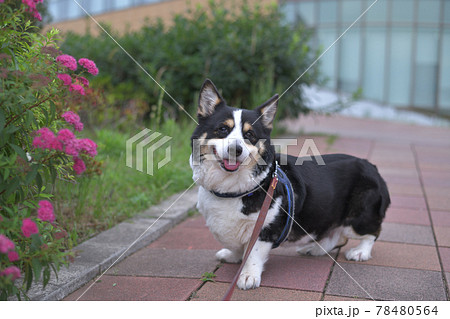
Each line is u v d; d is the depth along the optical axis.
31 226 2.08
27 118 2.25
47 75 2.52
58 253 2.33
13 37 2.47
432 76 18.12
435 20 17.81
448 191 5.59
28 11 2.40
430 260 3.33
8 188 2.20
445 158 7.99
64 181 3.59
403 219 4.41
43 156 2.27
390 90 18.33
